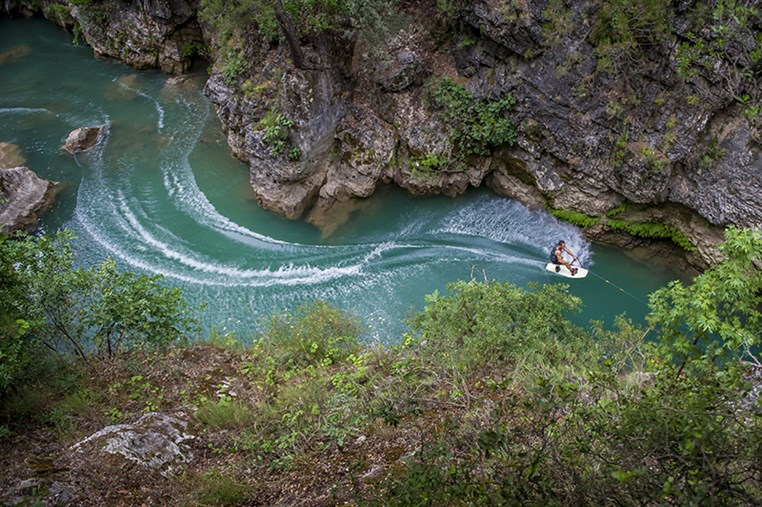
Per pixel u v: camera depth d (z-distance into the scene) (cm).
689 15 1348
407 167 1789
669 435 442
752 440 438
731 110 1391
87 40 2553
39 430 809
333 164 1792
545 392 531
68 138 2056
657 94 1459
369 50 1700
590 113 1545
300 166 1712
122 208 1852
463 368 935
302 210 1795
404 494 515
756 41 1295
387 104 1773
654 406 501
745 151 1377
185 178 1938
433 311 1126
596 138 1558
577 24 1478
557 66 1538
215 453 809
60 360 996
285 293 1589
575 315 1515
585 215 1677
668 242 1623
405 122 1770
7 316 775
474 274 1630
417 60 1716
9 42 2716
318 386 952
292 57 1623
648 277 1603
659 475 442
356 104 1766
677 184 1506
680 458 413
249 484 734
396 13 1678
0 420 812
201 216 1816
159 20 2322
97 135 2098
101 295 1038
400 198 1825
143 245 1731
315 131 1683
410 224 1770
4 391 848
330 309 1349
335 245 1727
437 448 600
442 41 1720
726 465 420
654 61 1440
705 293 841
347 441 794
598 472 505
